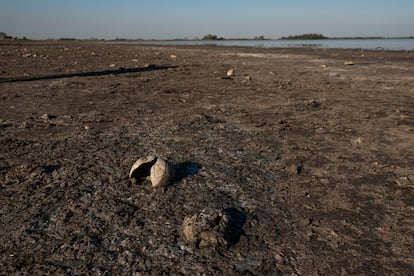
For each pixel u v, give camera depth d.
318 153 4.79
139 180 3.89
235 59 21.50
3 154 4.66
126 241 2.83
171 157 4.57
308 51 31.17
